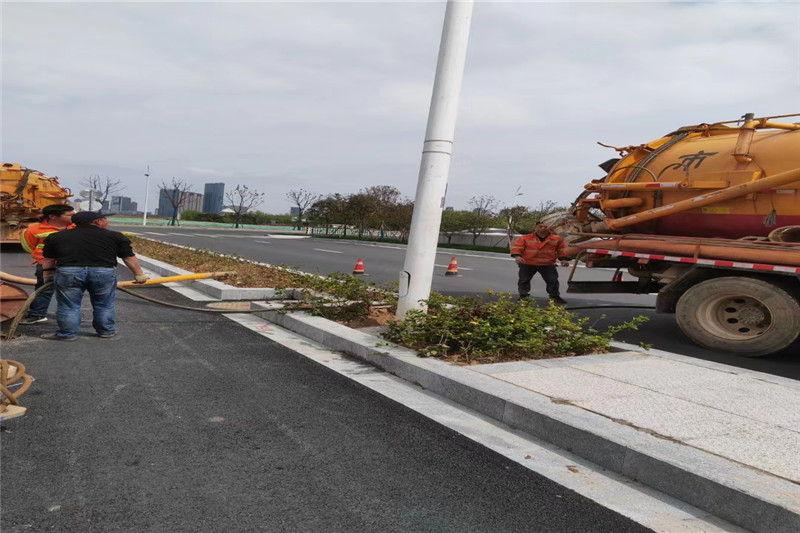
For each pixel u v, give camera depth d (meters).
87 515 2.66
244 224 77.56
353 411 4.32
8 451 3.31
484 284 14.34
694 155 7.82
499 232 37.47
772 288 6.45
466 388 4.57
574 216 9.61
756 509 2.77
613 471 3.43
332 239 46.28
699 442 3.46
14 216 16.92
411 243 6.66
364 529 2.66
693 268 7.27
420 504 2.93
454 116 6.51
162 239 28.91
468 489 3.12
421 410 4.41
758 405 4.27
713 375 5.15
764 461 3.20
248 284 10.20
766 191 7.05
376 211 46.78
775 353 6.47
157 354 5.74
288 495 2.96
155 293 9.95
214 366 5.41
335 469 3.29
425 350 5.56
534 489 3.15
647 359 5.79
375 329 6.99
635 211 8.47
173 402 4.31
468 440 3.83
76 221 6.16
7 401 3.96
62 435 3.58
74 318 6.09
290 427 3.92
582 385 4.68
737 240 7.06
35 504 2.74
